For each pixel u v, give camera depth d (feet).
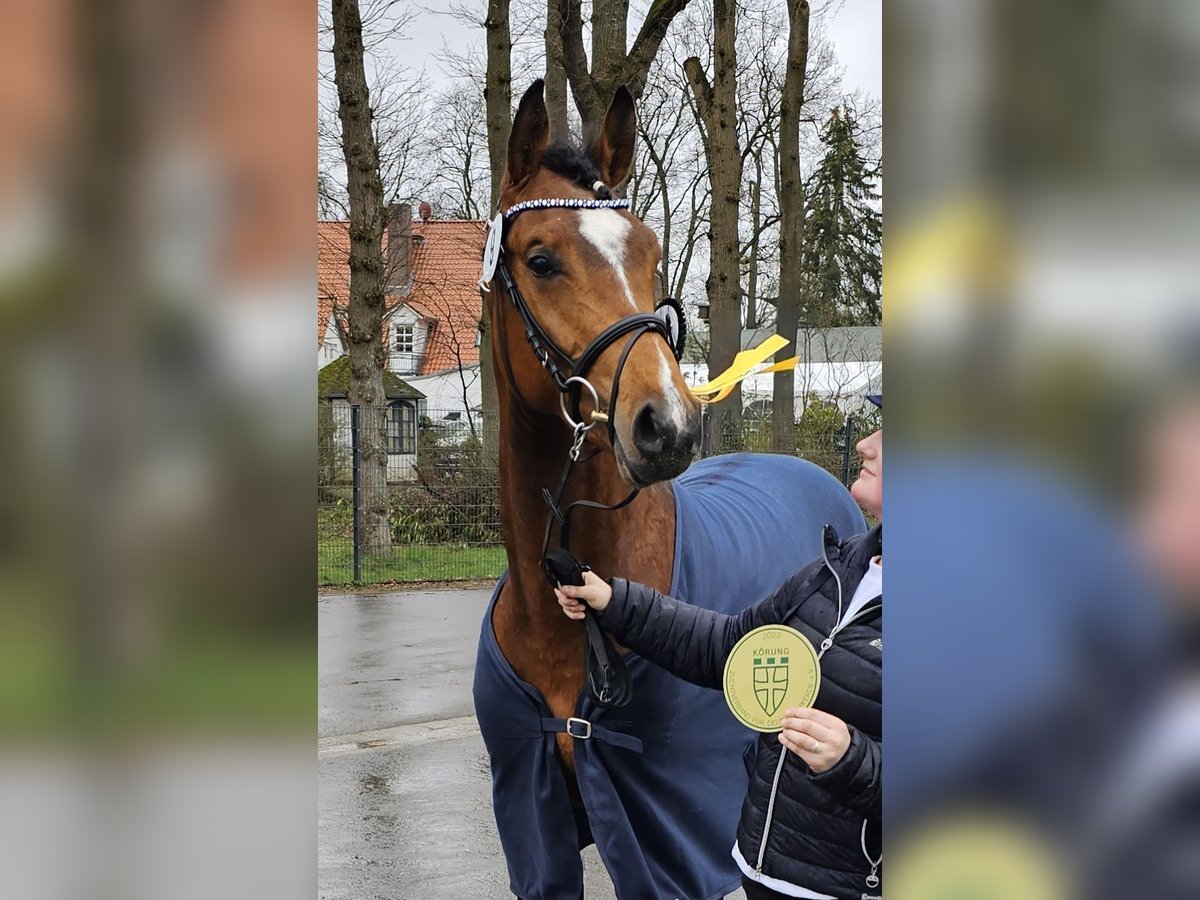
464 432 32.27
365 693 17.80
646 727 6.91
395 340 79.46
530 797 7.20
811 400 35.86
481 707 7.38
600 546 6.89
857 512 11.17
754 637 5.43
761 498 9.64
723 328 35.81
